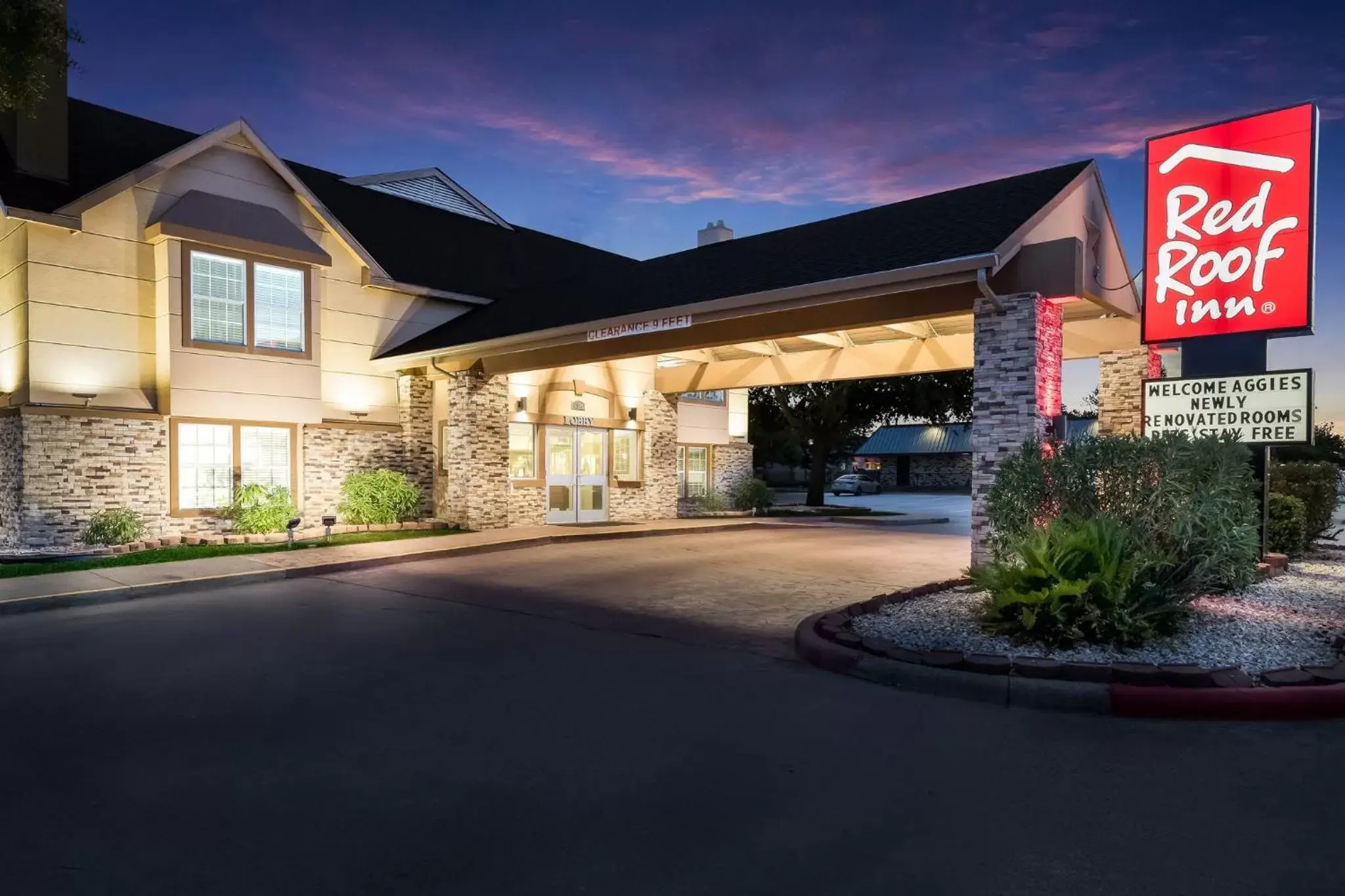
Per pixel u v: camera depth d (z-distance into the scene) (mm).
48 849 3934
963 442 54969
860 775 4859
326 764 5055
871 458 59219
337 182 23422
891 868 3727
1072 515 8445
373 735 5590
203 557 13953
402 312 20078
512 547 16609
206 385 16156
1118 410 14273
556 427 21531
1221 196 11547
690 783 4742
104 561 13305
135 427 15359
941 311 11633
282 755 5211
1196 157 11742
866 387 31188
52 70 15516
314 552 14578
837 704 6289
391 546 15508
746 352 21422
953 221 12805
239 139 17125
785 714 6051
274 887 3580
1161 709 5891
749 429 35344
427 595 11328
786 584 12297
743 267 15453
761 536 20250
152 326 15977
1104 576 7219
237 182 17109
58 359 14766
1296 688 5934
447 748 5332
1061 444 9906
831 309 12859
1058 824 4168
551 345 16188
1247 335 11422
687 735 5586
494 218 26875
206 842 4016
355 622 9477
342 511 18172
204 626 9219
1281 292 11078
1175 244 11906
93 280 15188
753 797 4543
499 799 4527
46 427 14375
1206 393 11484
